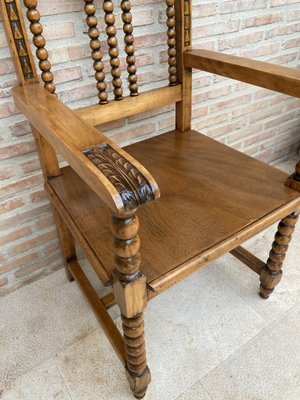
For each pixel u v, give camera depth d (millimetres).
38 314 1048
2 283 1093
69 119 585
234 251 1090
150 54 1003
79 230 711
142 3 913
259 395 839
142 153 941
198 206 746
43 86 785
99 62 829
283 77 708
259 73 752
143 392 823
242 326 991
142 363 755
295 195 760
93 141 513
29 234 1064
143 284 590
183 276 627
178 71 950
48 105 649
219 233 679
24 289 1131
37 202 1024
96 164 459
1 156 900
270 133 1593
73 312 1052
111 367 908
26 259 1104
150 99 928
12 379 888
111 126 1055
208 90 1232
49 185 846
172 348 941
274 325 991
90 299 946
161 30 985
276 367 892
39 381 883
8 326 1014
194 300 1068
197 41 1086
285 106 1559
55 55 855
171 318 1018
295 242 1263
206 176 838
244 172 844
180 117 1018
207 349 937
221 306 1048
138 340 701
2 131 871
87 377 888
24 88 739
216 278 1136
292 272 1146
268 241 1271
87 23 782
